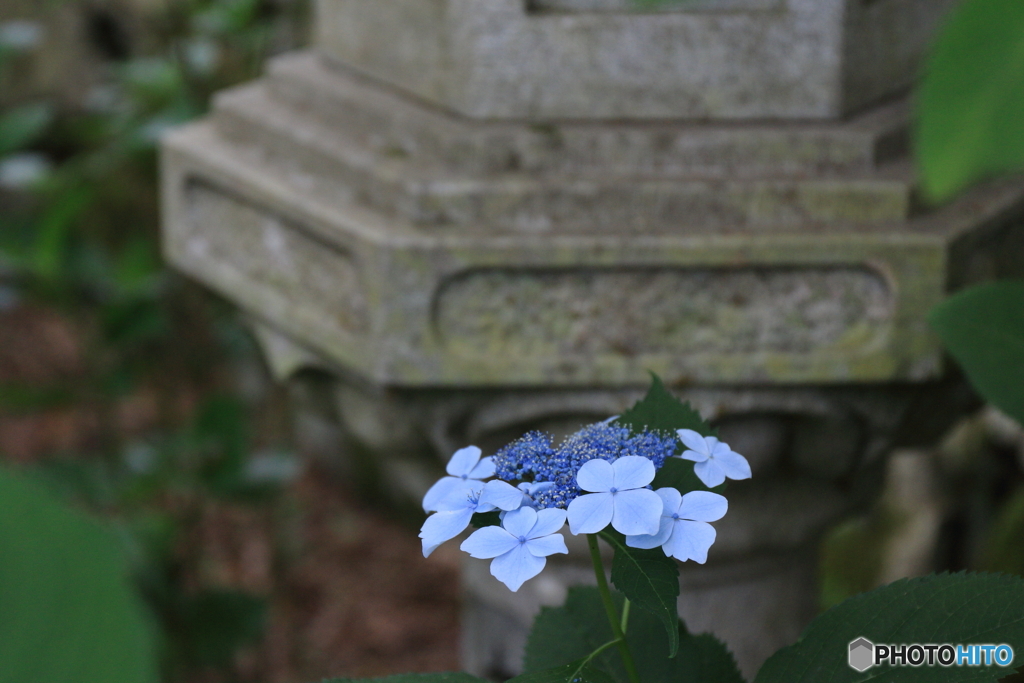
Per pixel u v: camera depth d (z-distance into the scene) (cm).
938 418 192
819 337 180
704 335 181
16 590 66
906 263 177
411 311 179
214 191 198
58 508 68
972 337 163
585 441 143
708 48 181
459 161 182
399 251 178
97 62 408
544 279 179
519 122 183
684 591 198
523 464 142
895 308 178
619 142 181
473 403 184
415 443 193
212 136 201
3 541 67
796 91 182
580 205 180
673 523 139
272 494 248
